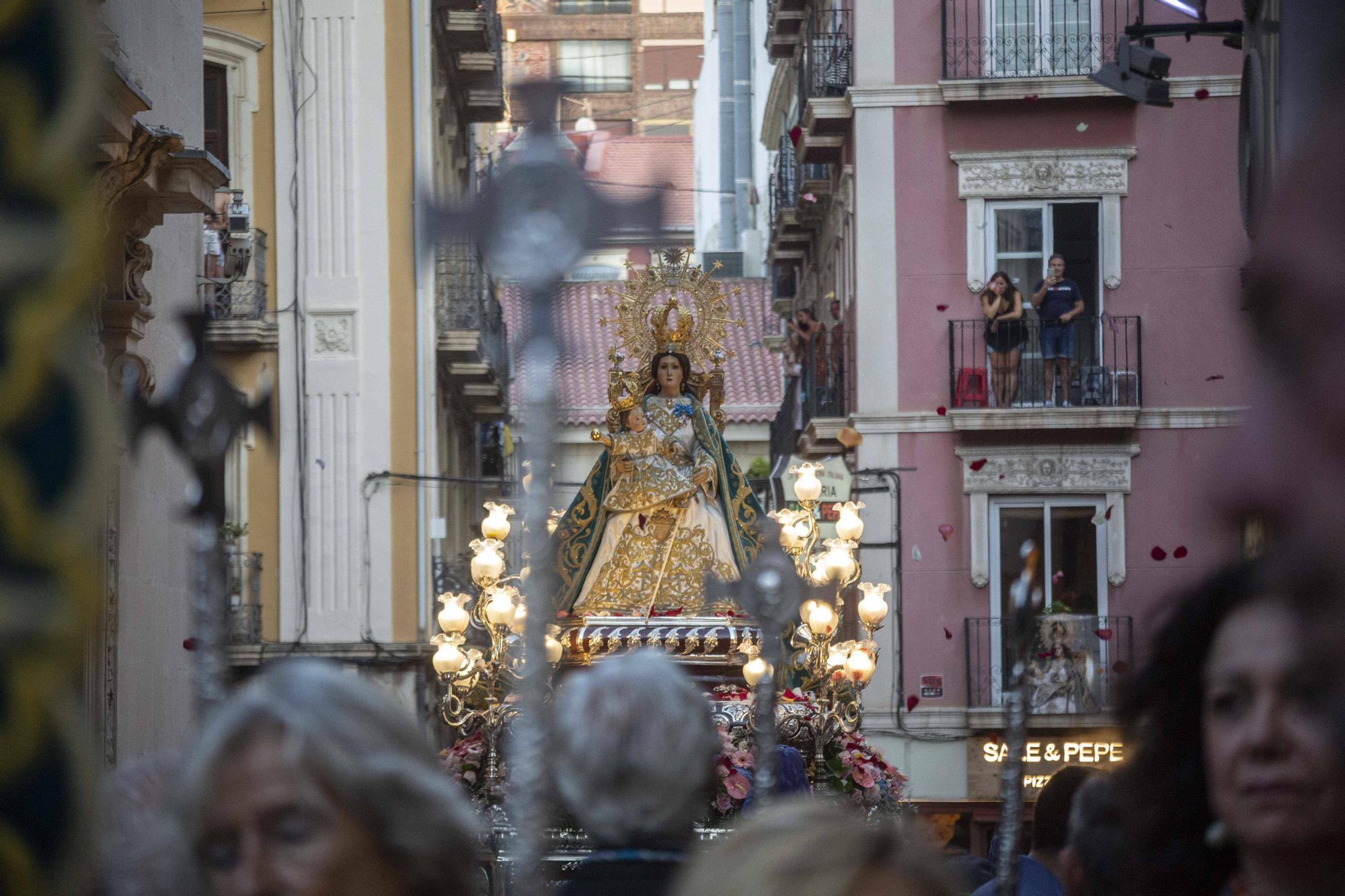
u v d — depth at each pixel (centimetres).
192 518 403
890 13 3722
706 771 556
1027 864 866
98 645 1727
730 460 2280
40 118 280
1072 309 3581
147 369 1833
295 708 384
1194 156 3656
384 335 3688
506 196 414
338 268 3697
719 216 7350
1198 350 3622
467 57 4428
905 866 331
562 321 422
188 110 2138
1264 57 1348
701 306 2316
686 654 2145
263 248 3691
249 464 3659
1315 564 204
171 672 2012
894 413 3650
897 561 3600
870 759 1892
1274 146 1292
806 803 353
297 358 3672
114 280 1825
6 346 274
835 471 3506
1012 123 3688
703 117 8050
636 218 417
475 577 1869
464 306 3972
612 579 2239
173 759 478
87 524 277
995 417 3550
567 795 547
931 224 3691
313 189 3716
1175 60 3650
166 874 392
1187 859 509
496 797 1741
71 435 278
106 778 472
